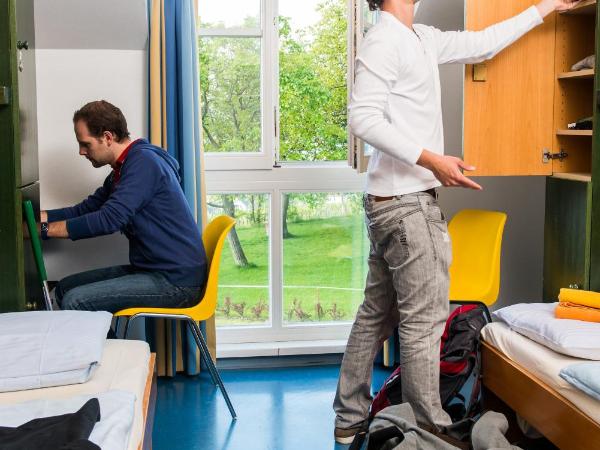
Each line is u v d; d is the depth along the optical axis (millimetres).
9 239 2402
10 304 2418
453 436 2543
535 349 2398
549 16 3064
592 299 2479
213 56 3805
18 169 2404
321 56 3953
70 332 2047
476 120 3066
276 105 3863
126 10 3236
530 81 3084
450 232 3410
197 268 3096
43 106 3467
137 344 2307
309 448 2832
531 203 3859
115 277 3223
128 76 3500
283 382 3582
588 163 3139
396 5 2648
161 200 3092
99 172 3516
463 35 2863
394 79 2602
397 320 2955
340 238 3963
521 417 2639
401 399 2859
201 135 3590
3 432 1477
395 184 2629
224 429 3010
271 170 3842
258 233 3902
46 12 3207
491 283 3160
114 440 1485
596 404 1988
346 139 4012
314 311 3992
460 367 2801
